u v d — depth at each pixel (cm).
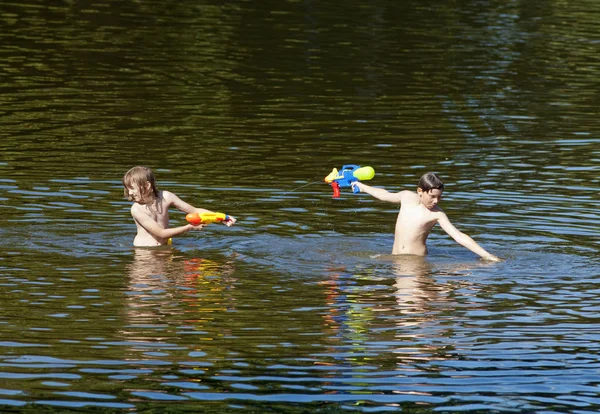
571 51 7238
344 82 5975
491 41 7512
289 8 8612
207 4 8612
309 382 2097
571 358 2253
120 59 6347
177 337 2330
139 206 3089
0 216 3294
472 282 2784
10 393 2012
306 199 3656
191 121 4916
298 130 4819
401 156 4362
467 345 2316
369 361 2212
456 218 3422
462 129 4928
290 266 2908
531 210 3538
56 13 7838
